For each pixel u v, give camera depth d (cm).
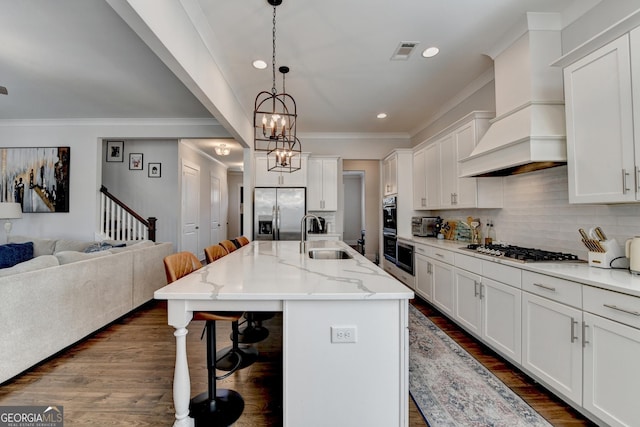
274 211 493
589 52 178
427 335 277
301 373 136
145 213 560
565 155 207
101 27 230
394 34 248
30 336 209
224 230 852
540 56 231
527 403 176
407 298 133
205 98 260
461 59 289
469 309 263
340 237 521
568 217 227
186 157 579
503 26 240
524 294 197
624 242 185
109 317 292
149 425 159
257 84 343
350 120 477
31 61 284
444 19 231
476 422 160
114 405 175
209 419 161
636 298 132
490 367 218
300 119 471
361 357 136
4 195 459
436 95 376
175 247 557
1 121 460
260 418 164
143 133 465
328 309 136
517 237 282
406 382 137
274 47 244
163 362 227
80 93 360
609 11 196
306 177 511
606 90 169
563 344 168
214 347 169
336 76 322
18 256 372
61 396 184
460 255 278
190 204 598
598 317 148
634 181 155
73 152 461
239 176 949
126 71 304
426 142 412
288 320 135
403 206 471
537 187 257
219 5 213
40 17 217
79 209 460
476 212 351
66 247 400
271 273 173
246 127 448
